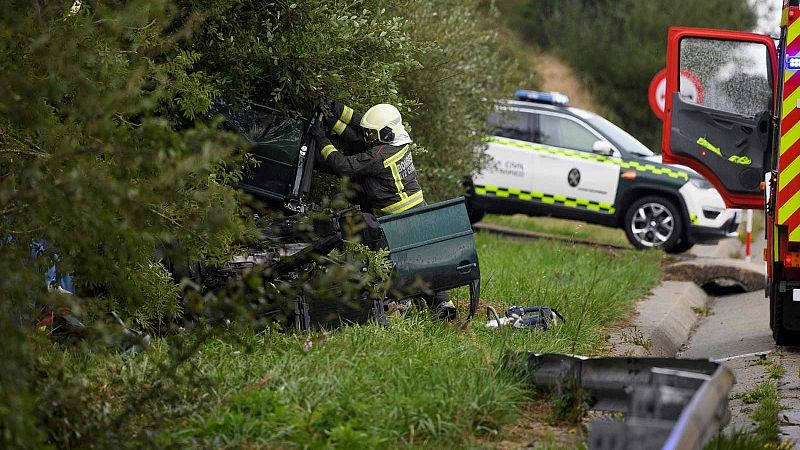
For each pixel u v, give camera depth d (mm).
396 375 14453
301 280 16312
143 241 12594
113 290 14266
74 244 11984
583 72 73000
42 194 10680
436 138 29359
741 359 22297
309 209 19438
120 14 13414
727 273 34719
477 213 41812
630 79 72312
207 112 19812
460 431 13070
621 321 25391
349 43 20734
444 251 19188
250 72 20016
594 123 40375
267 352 15312
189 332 13266
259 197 20125
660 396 11016
